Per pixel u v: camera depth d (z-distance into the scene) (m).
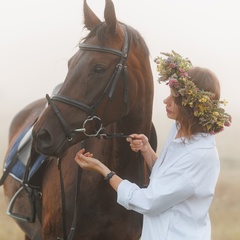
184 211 6.77
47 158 8.89
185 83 6.76
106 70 7.55
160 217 6.84
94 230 8.40
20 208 9.91
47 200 8.72
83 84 7.49
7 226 16.69
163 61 7.23
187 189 6.67
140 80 7.89
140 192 6.91
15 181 10.05
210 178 6.76
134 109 7.94
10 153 10.39
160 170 6.89
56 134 7.39
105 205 8.27
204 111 6.74
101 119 7.64
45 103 11.51
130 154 8.19
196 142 6.80
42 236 8.99
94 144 8.43
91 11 7.87
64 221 8.18
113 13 7.59
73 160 8.47
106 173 7.28
